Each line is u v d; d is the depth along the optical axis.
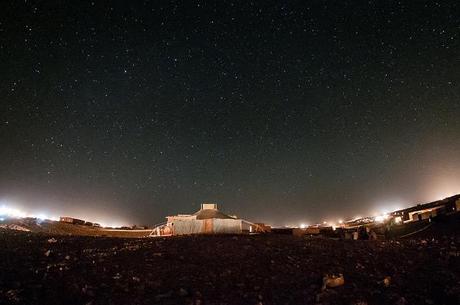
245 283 11.99
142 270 13.26
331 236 30.33
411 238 24.95
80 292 10.32
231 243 20.25
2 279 10.91
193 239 22.05
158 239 23.14
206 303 9.88
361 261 15.20
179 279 12.22
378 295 10.68
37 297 9.63
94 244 19.80
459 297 9.95
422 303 9.91
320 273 13.25
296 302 10.13
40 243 18.81
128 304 9.55
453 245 18.00
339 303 10.02
